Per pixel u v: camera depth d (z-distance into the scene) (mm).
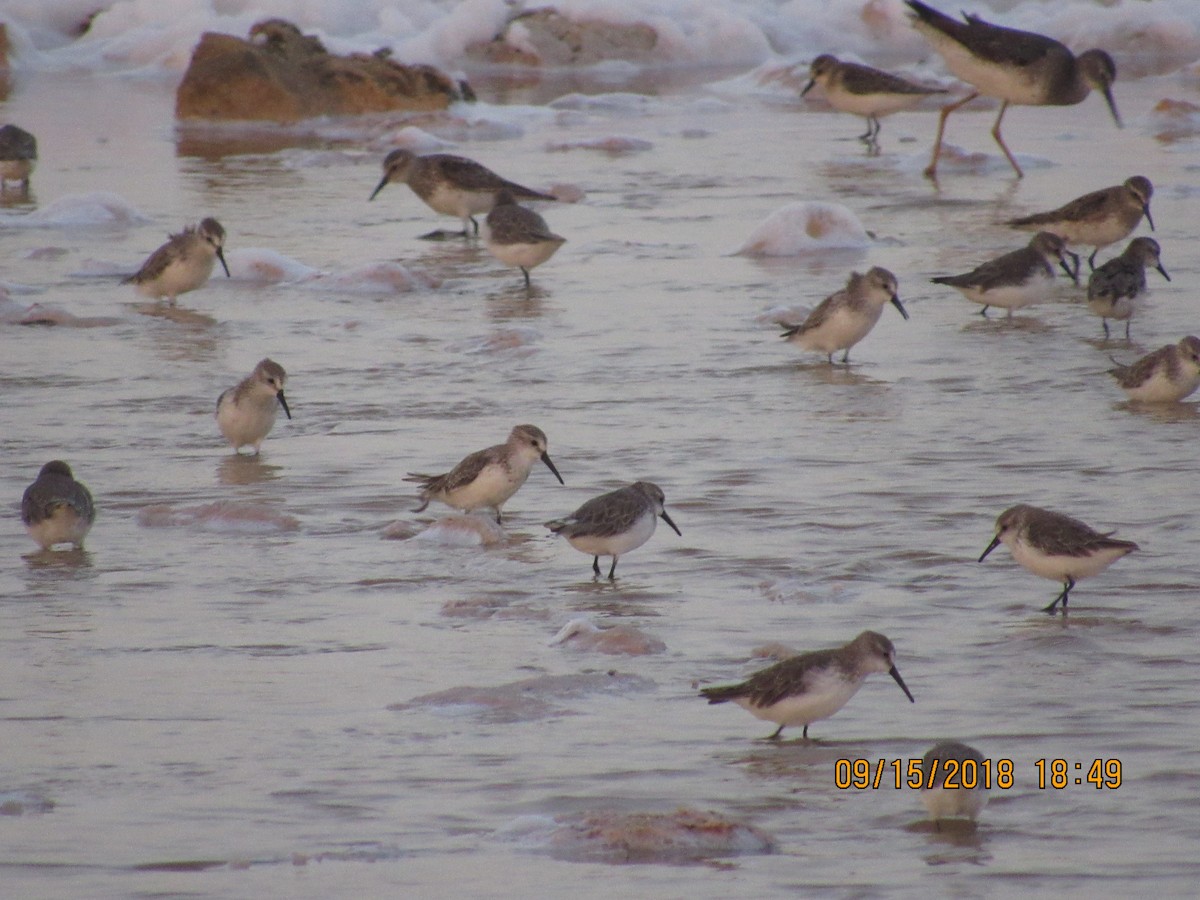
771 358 19250
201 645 11172
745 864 8016
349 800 8750
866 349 19719
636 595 12117
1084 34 46281
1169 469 14812
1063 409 16953
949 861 8031
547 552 13172
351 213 28438
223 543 13438
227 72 37719
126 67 46312
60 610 11891
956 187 29422
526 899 7602
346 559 13023
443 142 35312
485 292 22859
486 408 17344
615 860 8031
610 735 9695
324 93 38344
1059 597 11836
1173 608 11609
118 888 7691
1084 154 32531
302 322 21344
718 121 37938
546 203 28469
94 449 16031
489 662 10828
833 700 9492
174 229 26906
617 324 20906
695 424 16609
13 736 9609
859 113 34750
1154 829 8367
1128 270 19766
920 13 31078
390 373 18797
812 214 25078
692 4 47469
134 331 20859
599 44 45906
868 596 11984
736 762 9320
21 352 19797
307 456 15766
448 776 9078
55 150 34219
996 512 13781
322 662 10852
